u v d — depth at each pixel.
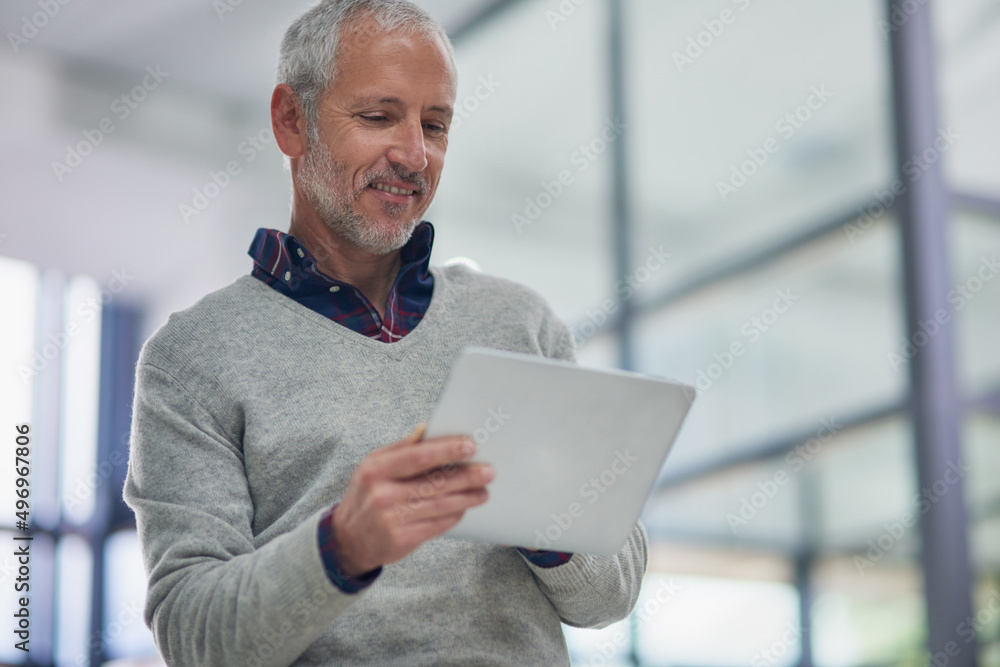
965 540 3.00
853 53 3.35
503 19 3.94
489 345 1.27
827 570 3.16
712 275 3.56
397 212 1.23
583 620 1.18
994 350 3.13
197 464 1.13
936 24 3.23
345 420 1.15
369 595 1.08
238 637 0.96
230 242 5.20
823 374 3.27
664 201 3.71
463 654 1.08
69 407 5.23
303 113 1.28
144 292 5.64
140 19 3.93
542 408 0.88
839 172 3.34
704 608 3.34
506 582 1.13
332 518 0.93
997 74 3.22
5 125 4.43
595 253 3.83
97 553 4.94
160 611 1.04
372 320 1.25
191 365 1.18
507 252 4.02
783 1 3.52
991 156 3.24
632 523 1.02
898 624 3.03
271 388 1.17
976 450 3.06
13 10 3.88
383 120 1.22
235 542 1.08
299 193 1.32
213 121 4.64
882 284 3.20
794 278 3.38
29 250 5.23
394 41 1.22
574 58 3.95
